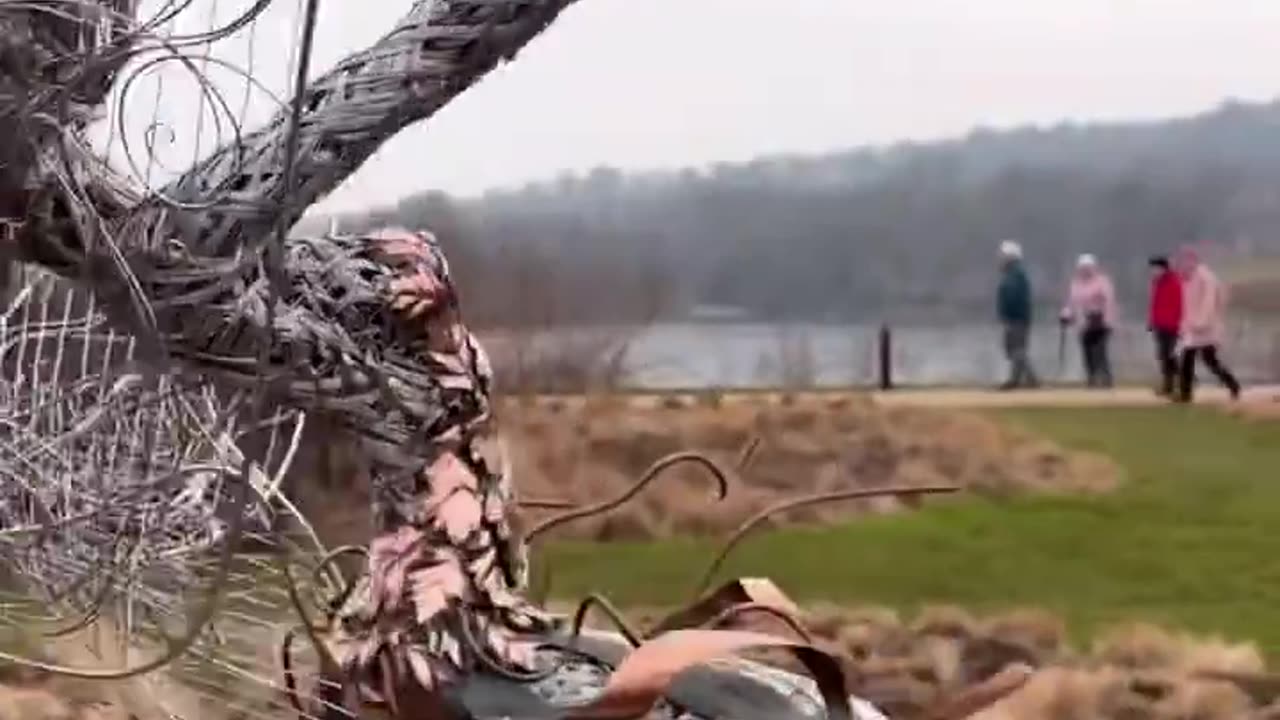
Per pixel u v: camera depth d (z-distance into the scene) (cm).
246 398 322
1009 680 381
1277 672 789
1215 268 2448
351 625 345
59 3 292
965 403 1714
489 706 334
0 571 343
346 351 322
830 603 922
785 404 1373
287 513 368
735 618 373
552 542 1020
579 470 1103
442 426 336
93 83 301
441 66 306
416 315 330
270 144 308
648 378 1406
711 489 1134
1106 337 2055
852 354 2098
